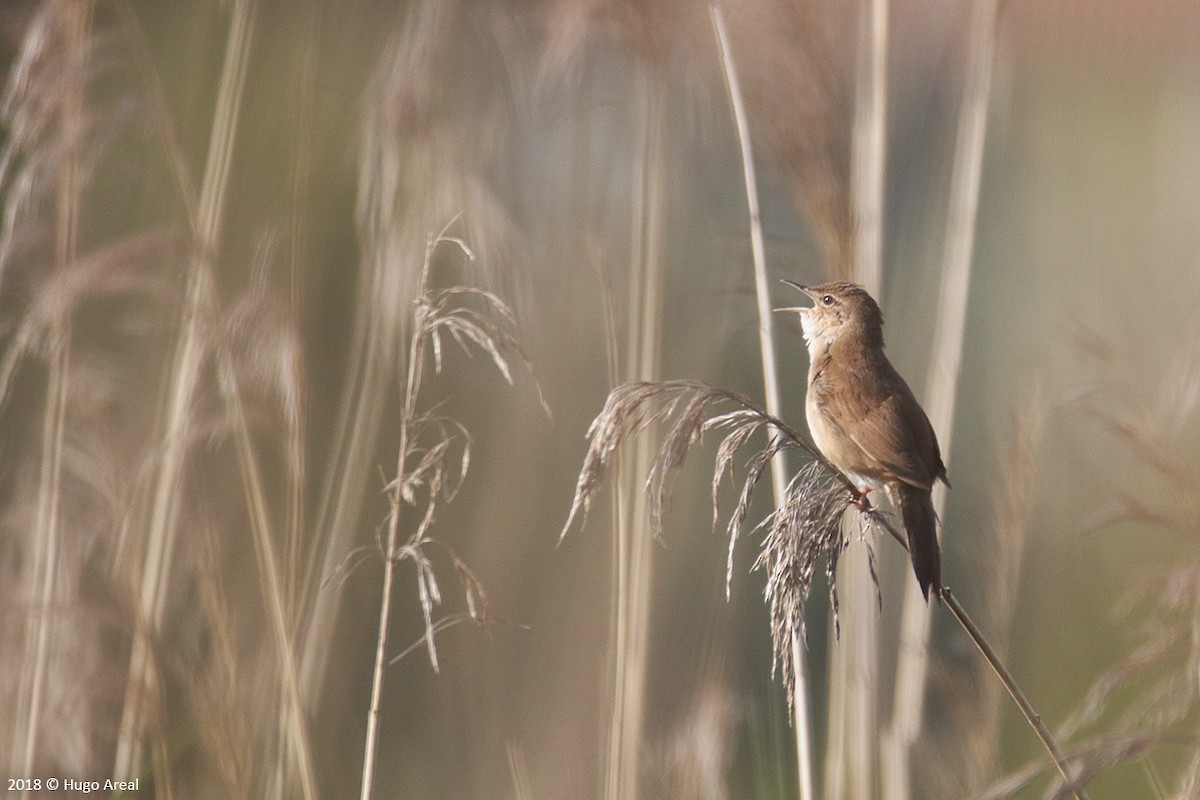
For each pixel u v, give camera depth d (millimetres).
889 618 11562
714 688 10453
